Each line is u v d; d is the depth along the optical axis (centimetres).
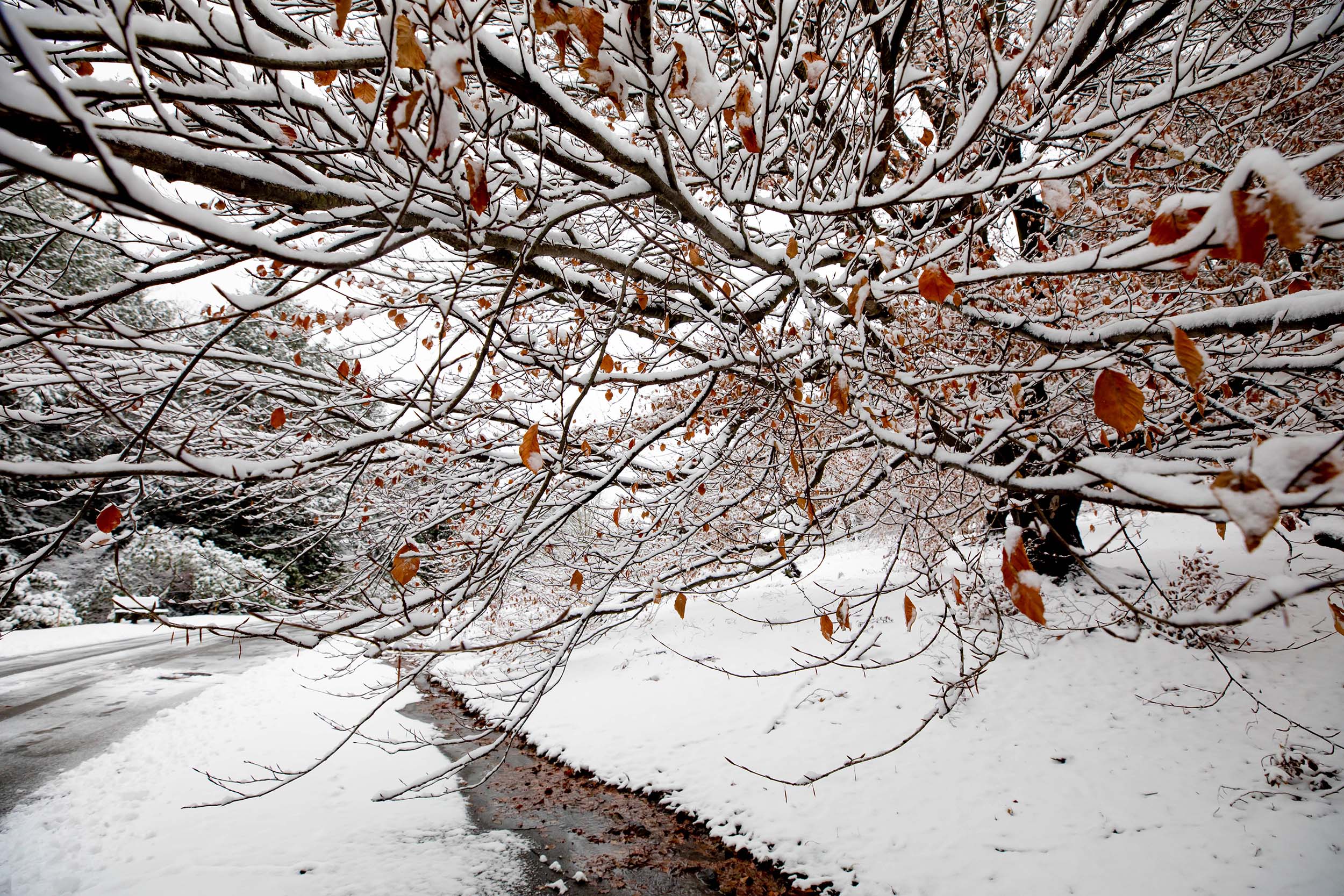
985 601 739
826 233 400
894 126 381
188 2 148
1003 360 383
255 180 192
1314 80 280
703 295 375
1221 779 571
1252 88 474
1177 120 409
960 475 441
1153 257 149
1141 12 359
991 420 345
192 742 890
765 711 846
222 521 431
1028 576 135
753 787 687
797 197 313
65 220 249
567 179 354
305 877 559
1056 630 843
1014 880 503
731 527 498
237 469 222
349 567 555
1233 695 684
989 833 560
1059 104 288
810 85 203
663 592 356
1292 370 301
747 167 248
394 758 852
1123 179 434
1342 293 195
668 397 602
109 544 231
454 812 698
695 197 264
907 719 754
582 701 995
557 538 527
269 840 622
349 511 539
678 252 328
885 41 323
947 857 540
